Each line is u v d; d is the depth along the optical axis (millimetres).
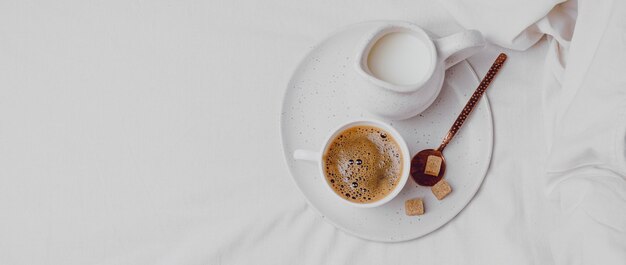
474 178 694
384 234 687
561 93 650
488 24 698
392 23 652
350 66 715
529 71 714
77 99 756
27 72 763
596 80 564
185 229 729
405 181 657
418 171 695
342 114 712
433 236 701
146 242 731
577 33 618
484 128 699
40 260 737
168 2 765
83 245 735
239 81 747
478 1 694
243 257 720
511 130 708
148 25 763
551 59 694
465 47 633
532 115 709
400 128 704
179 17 762
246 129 738
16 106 758
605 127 574
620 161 581
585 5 608
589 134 589
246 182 727
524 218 696
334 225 690
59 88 759
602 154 594
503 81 714
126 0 768
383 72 663
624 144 570
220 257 720
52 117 754
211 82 750
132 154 743
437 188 685
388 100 646
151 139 744
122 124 749
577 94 588
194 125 743
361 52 644
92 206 739
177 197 731
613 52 548
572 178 634
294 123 712
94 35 766
